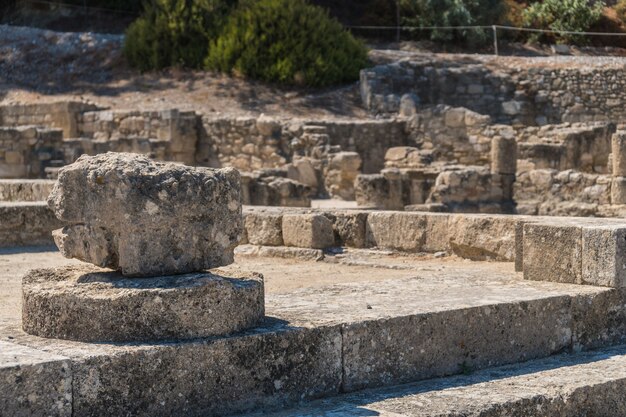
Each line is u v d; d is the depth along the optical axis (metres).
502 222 12.44
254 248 14.27
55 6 49.75
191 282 6.60
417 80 39.72
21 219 15.20
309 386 6.94
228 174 6.98
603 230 8.85
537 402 6.99
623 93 39.00
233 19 40.81
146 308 6.45
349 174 30.70
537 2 49.44
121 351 6.18
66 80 41.06
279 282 11.17
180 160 34.38
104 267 6.86
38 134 32.59
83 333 6.50
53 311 6.60
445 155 34.16
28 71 41.88
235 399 6.58
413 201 27.95
